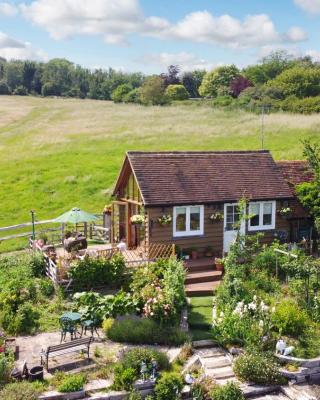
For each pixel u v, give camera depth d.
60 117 73.50
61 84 147.00
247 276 21.47
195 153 27.05
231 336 16.88
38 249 24.98
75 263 21.47
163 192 24.22
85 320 17.88
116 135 53.12
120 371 14.88
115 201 27.39
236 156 27.78
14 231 31.27
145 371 14.88
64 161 43.84
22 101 104.62
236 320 17.08
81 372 15.21
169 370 15.38
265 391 15.19
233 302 18.61
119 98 100.38
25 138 54.91
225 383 15.20
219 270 23.38
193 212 24.69
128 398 14.20
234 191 25.62
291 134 48.31
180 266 19.98
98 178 39.16
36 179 39.19
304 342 16.86
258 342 16.52
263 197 25.86
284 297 20.16
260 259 22.42
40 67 158.75
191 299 20.92
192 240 24.69
